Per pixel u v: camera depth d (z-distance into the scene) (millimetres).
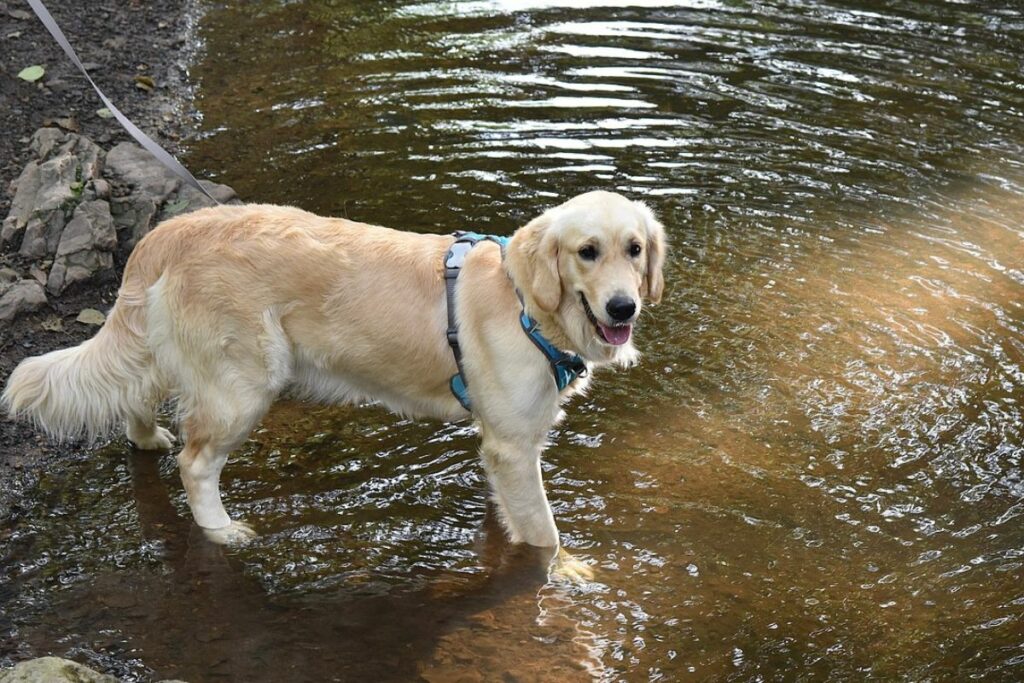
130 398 3859
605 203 3654
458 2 6840
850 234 4777
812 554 3832
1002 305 4504
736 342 4371
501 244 3803
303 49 6102
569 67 5863
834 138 5238
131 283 3812
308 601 3725
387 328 3766
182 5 6602
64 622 3654
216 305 3740
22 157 4887
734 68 5887
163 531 3855
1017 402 4191
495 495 3875
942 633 3670
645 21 6535
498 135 5188
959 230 4805
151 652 3605
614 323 3629
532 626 3688
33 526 3854
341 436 4117
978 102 5598
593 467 4031
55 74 5441
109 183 4770
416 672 3594
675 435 4117
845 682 3576
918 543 3854
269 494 3951
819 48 6191
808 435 4109
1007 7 6918
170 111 5305
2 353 4223
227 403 3787
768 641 3656
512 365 3723
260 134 5191
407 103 5438
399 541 3859
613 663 3617
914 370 4285
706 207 4863
